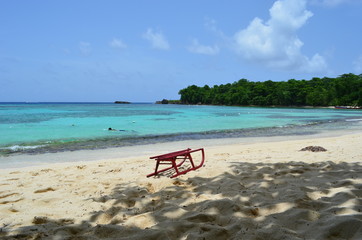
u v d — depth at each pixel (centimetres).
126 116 4047
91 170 748
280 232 298
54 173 721
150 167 766
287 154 881
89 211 423
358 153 820
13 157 1048
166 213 371
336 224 303
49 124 2512
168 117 3856
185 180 570
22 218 397
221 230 309
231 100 17212
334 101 12194
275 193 443
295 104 14075
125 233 321
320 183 491
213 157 891
